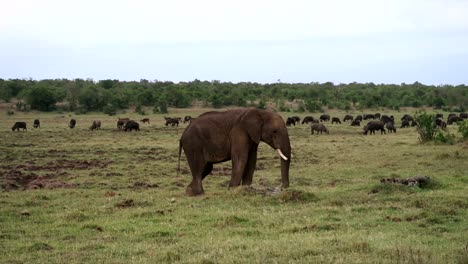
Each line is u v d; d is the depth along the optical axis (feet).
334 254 32.35
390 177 71.77
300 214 46.50
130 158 105.50
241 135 61.05
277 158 105.09
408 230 39.47
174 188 68.08
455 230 39.09
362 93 386.93
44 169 89.76
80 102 319.06
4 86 344.49
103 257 34.09
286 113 308.40
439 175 71.26
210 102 343.87
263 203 52.21
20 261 33.91
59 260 33.60
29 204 56.59
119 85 435.53
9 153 114.32
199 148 62.03
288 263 30.86
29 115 290.97
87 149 123.85
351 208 48.16
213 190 64.44
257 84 472.85
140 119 261.85
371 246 33.78
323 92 392.47
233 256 32.76
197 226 43.50
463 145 110.42
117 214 49.39
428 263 28.78
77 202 57.62
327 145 131.23
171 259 32.91
